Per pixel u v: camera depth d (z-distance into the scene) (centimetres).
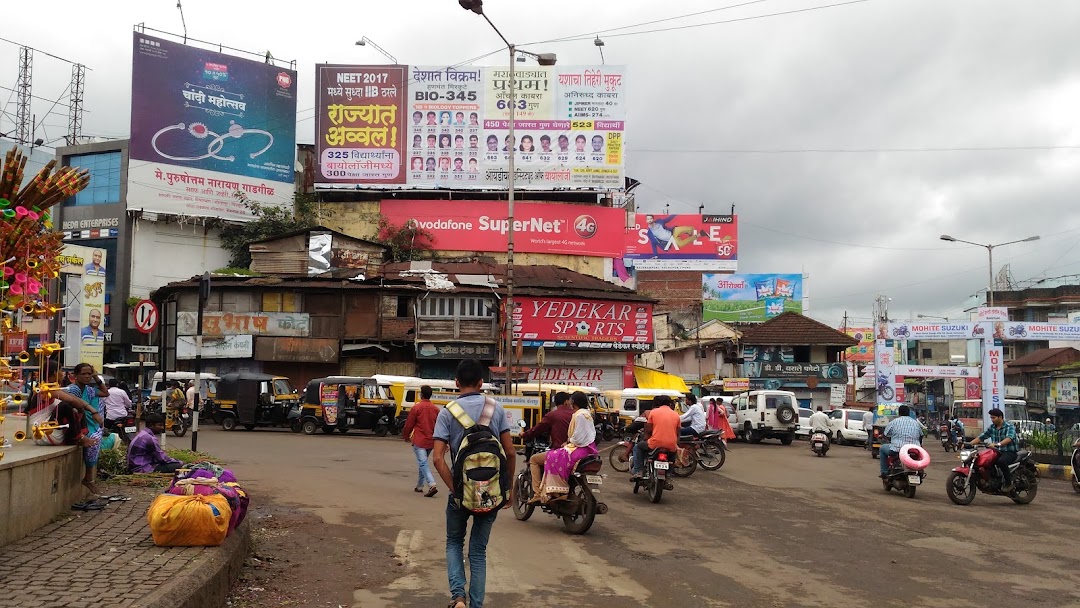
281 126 4322
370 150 4469
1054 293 5797
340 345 3678
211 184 4094
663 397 1402
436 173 4481
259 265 3922
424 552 841
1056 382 4709
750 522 1136
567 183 4516
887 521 1168
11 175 688
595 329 4034
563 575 766
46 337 998
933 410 6669
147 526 757
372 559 803
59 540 686
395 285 3744
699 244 5775
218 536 677
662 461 1334
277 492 1246
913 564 861
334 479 1452
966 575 812
